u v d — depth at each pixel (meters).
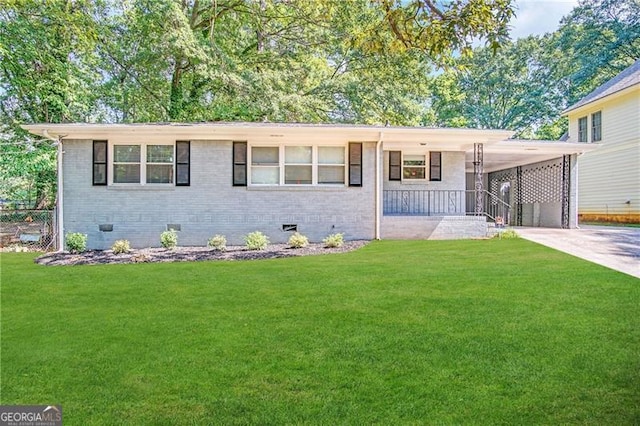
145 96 19.94
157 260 9.27
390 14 4.51
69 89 15.39
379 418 2.63
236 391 3.01
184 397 2.93
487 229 12.74
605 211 18.45
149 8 16.66
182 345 3.92
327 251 10.09
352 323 4.50
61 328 4.45
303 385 3.09
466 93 35.97
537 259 8.03
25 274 7.51
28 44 14.33
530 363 3.40
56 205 11.68
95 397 2.94
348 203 12.16
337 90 20.72
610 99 17.91
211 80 19.08
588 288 5.72
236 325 4.49
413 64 20.36
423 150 13.62
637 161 16.64
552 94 33.06
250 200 11.95
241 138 11.90
